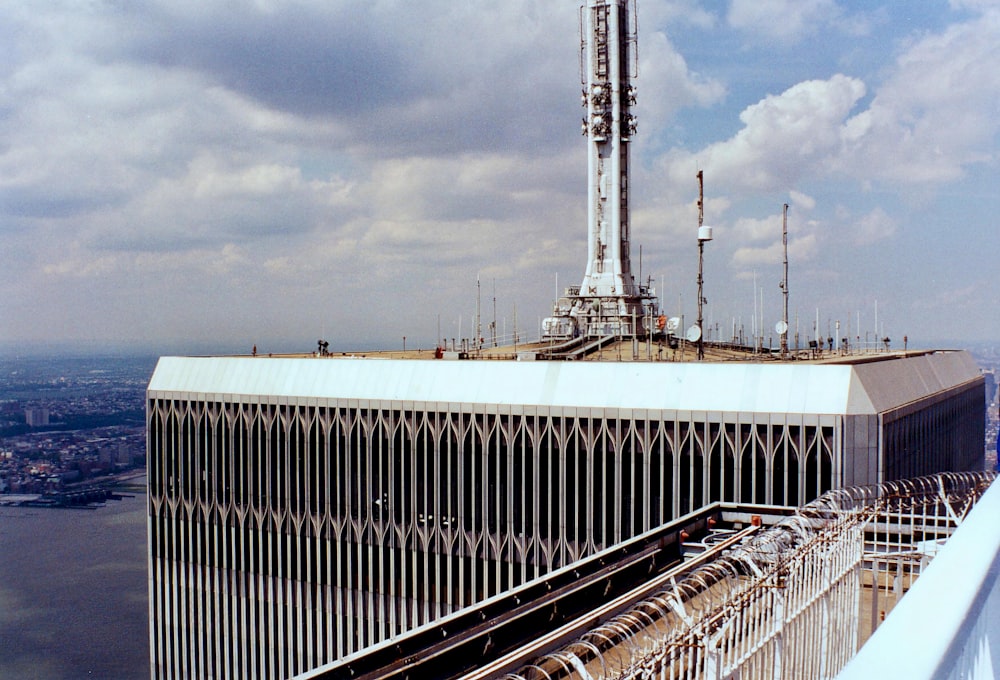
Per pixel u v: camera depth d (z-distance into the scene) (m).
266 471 93.69
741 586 21.39
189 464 99.31
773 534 24.89
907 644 4.29
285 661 92.69
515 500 79.75
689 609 20.39
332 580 89.69
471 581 81.56
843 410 68.12
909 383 83.19
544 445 78.44
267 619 94.06
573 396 77.50
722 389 72.75
